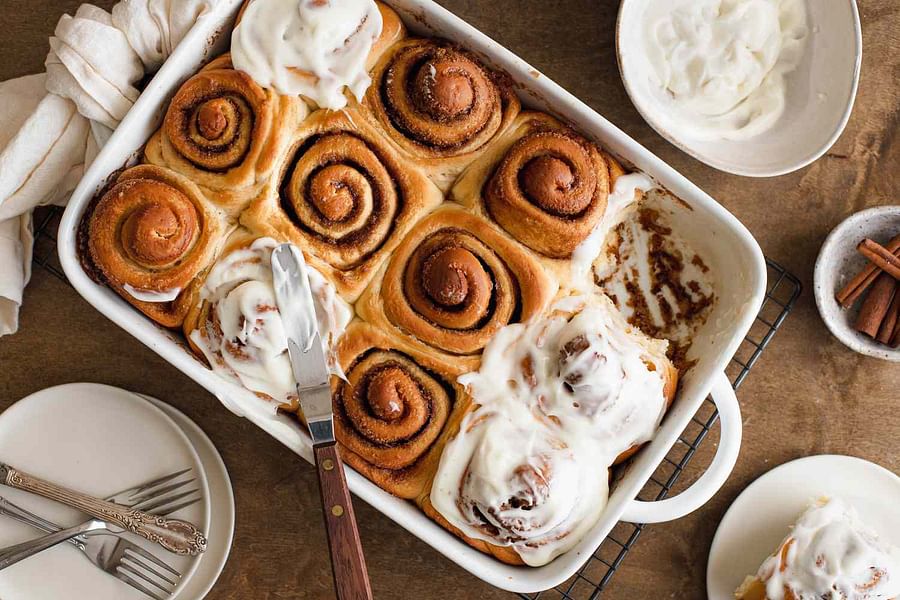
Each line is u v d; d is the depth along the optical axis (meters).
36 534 0.79
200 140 0.68
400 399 0.68
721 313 0.73
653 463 0.69
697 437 0.81
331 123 0.69
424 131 0.68
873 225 0.80
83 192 0.68
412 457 0.69
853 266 0.81
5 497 0.78
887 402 0.82
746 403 0.82
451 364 0.68
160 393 0.81
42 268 0.80
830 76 0.79
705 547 0.82
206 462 0.80
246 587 0.82
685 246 0.75
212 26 0.69
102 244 0.67
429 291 0.68
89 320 0.81
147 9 0.70
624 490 0.69
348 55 0.69
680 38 0.79
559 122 0.71
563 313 0.69
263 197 0.68
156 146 0.69
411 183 0.69
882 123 0.82
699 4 0.79
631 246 0.76
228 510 0.79
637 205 0.74
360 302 0.69
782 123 0.80
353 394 0.69
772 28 0.79
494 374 0.68
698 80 0.79
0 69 0.80
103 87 0.71
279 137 0.68
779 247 0.82
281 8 0.68
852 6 0.77
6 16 0.80
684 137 0.79
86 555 0.78
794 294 0.81
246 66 0.68
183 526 0.77
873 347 0.79
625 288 0.76
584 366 0.67
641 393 0.69
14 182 0.74
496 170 0.69
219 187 0.68
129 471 0.79
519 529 0.68
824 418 0.82
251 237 0.68
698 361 0.73
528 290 0.68
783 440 0.82
